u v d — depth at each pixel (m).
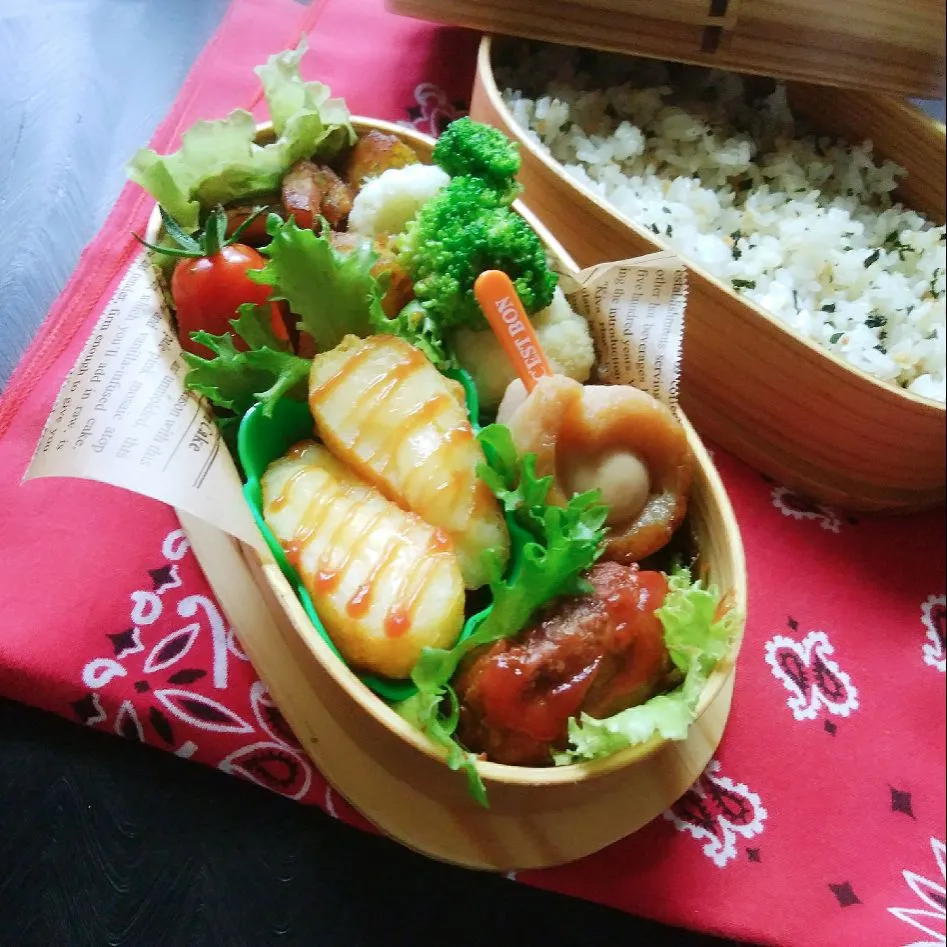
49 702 0.26
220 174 0.29
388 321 0.26
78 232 0.33
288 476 0.25
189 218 0.29
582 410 0.25
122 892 0.25
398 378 0.25
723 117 0.41
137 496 0.29
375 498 0.24
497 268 0.27
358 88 0.40
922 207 0.40
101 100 0.36
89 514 0.29
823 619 0.32
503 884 0.26
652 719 0.23
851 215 0.39
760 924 0.26
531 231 0.28
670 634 0.24
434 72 0.41
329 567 0.23
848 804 0.28
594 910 0.26
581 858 0.26
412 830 0.25
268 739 0.26
